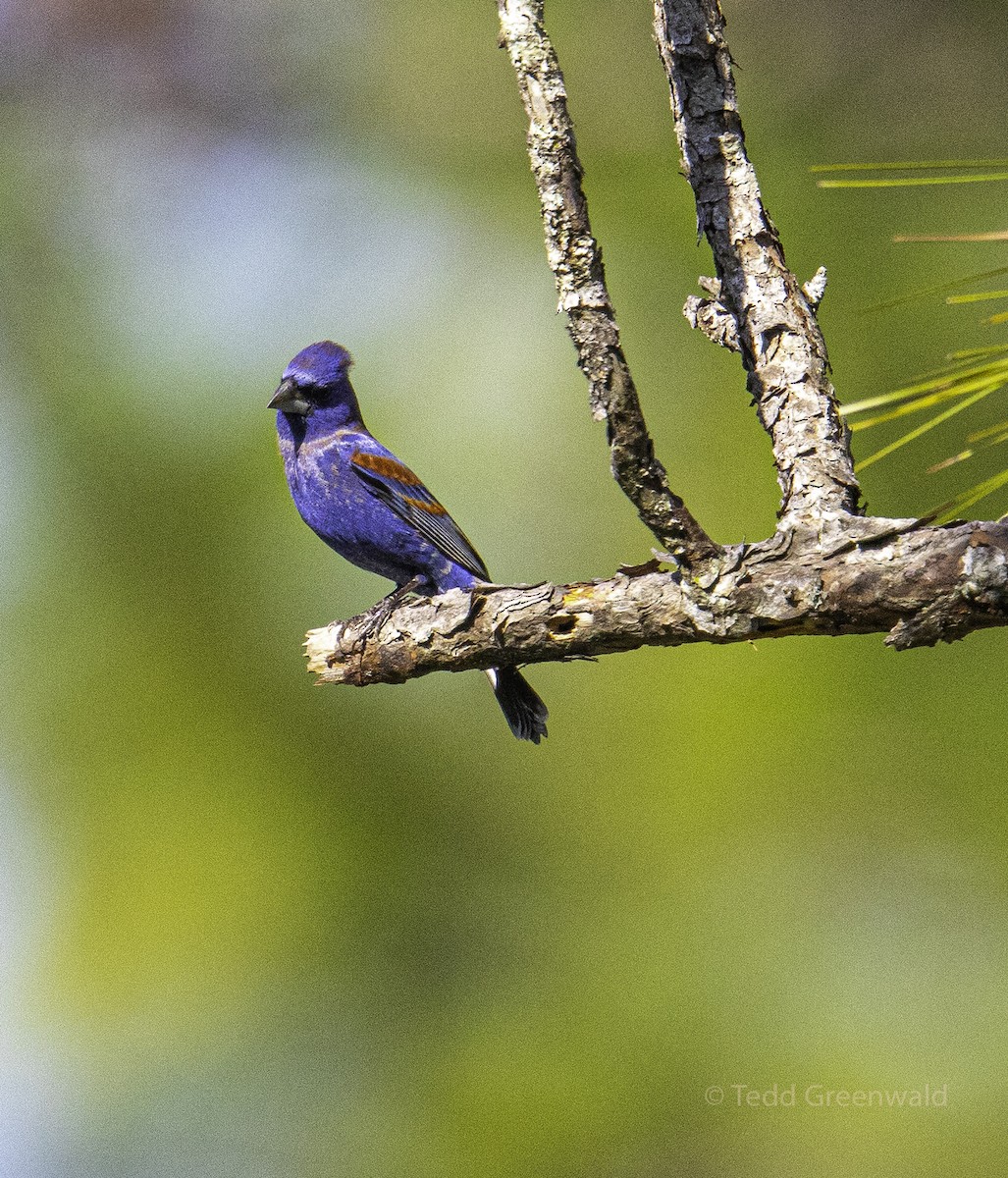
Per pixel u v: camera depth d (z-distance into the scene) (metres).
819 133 11.69
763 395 6.32
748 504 9.23
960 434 9.61
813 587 5.58
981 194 10.63
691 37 6.66
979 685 9.08
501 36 5.42
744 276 6.56
